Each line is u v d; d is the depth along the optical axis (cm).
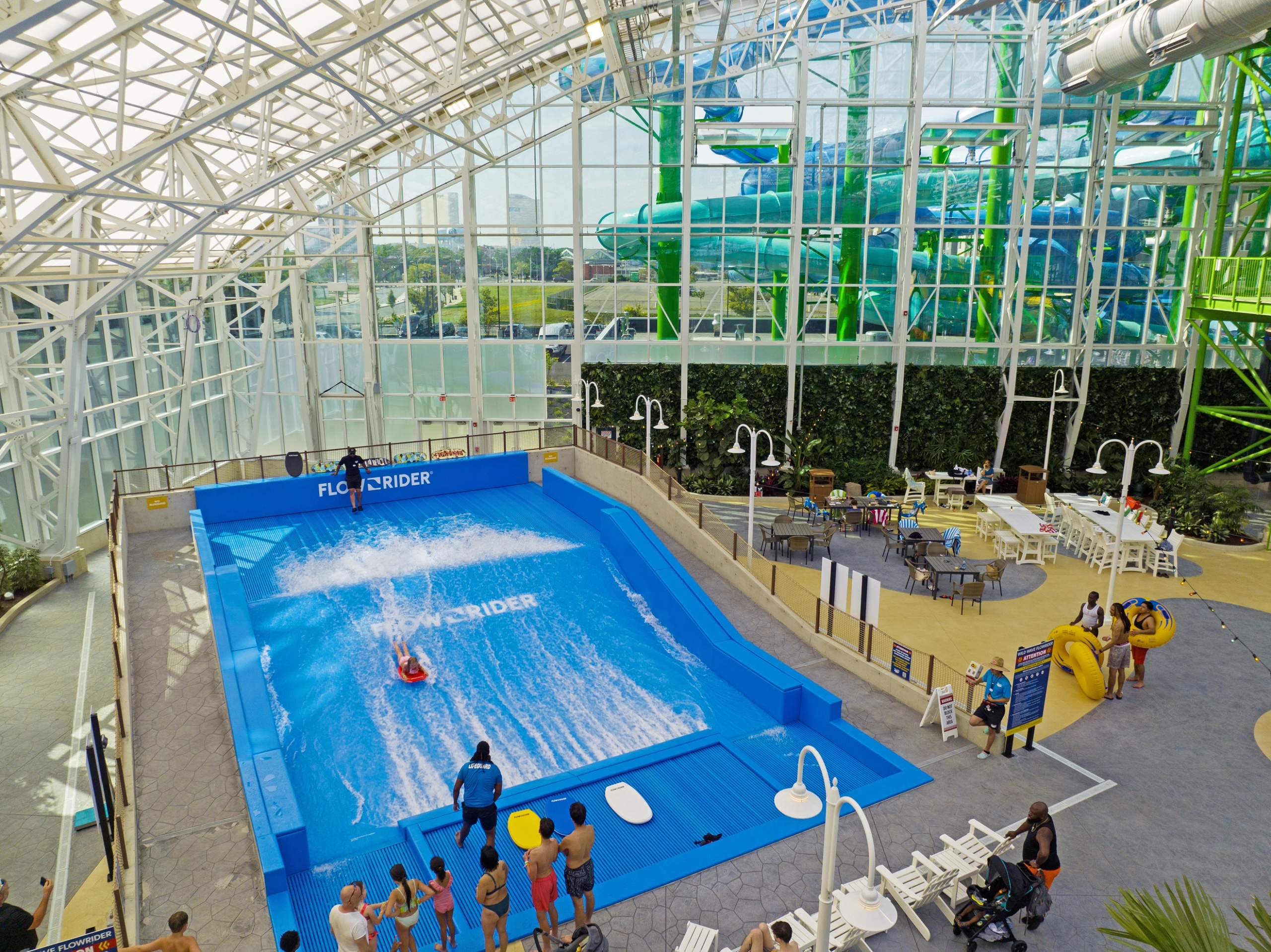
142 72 1413
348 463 2269
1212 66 2469
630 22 1952
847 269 2681
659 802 1145
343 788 1198
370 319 2955
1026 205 2503
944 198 2600
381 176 2819
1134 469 2638
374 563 1967
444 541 2116
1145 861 998
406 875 894
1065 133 2527
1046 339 2683
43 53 1242
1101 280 2634
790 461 2664
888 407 2734
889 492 2606
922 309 2680
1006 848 951
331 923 791
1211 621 1698
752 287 2747
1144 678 1451
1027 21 2444
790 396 2730
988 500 2241
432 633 1650
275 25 1310
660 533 2081
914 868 948
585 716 1388
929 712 1284
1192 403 2556
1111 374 2681
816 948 784
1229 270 2312
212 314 2955
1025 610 1764
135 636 1535
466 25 1655
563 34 1773
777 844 1021
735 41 2220
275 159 2303
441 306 2947
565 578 1912
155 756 1184
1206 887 957
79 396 2005
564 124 2722
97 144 1666
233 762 1172
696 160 2678
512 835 1058
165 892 938
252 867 977
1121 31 2023
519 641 1630
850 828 1051
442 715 1384
